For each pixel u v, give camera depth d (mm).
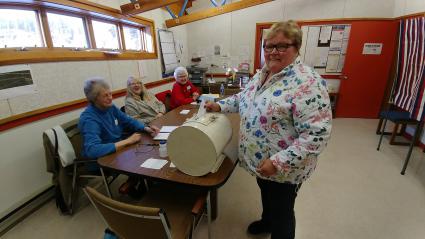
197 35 4871
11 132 1701
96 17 2648
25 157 1816
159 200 1360
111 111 1817
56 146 1627
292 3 4156
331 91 4383
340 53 4176
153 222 866
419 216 1740
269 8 4301
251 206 1874
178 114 2271
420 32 2504
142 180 1620
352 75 4102
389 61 3920
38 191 1943
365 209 1824
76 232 1643
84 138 1520
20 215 1774
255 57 4645
